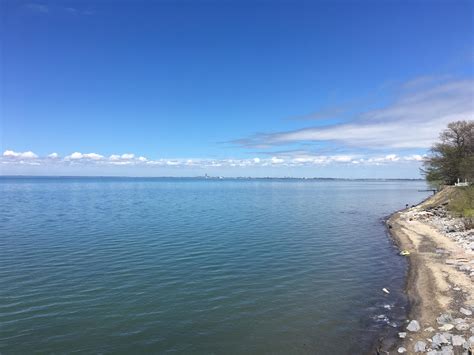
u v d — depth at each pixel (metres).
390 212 69.81
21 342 14.41
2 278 22.58
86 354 13.62
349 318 16.94
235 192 155.00
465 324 15.08
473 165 67.19
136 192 146.88
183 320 16.62
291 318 16.94
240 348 14.20
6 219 52.84
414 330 15.20
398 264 27.19
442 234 39.00
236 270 25.00
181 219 53.78
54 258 27.95
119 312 17.42
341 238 38.59
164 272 24.27
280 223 50.25
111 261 27.12
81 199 99.31
